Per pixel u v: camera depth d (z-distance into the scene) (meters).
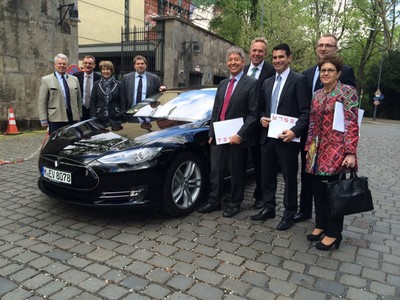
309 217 3.94
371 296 2.51
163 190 3.61
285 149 3.53
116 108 5.48
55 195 3.72
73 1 10.88
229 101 3.73
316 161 3.13
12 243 3.18
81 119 5.68
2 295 2.43
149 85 5.67
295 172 3.60
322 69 2.99
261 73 4.07
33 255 2.98
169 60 13.02
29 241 3.23
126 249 3.10
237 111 3.69
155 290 2.51
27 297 2.41
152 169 3.48
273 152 3.69
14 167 5.78
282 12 21.77
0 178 5.13
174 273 2.74
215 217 3.86
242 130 3.63
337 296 2.50
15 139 8.52
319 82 3.58
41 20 10.02
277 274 2.76
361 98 35.28
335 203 2.87
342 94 2.96
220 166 3.87
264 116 3.76
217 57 16.83
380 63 32.53
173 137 3.76
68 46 10.91
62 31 10.67
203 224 3.67
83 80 5.85
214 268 2.82
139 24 23.23
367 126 20.80
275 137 3.44
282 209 4.24
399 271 2.86
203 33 15.14
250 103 3.67
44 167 3.77
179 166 3.76
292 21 21.73
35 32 9.90
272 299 2.44
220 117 3.79
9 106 9.45
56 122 5.34
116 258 2.95
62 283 2.58
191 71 14.41
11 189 4.64
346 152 2.93
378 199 4.77
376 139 12.41
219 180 3.92
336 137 2.98
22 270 2.74
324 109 3.02
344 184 2.90
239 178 3.86
